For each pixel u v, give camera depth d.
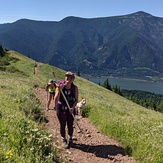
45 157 6.27
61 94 8.35
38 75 59.34
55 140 8.38
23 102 11.79
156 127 11.11
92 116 13.59
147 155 7.77
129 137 9.13
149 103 147.38
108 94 64.06
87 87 64.38
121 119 12.01
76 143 8.80
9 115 8.04
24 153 6.01
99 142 9.17
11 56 83.06
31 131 7.05
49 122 11.08
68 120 8.41
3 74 42.41
